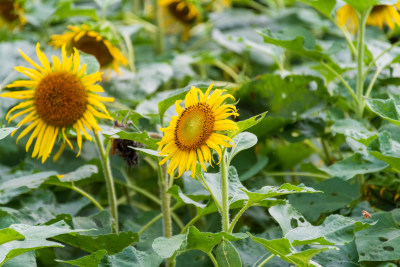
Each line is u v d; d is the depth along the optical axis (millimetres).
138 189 2619
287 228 2023
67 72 2152
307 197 2402
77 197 2537
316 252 1879
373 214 2201
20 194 2424
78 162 2666
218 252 1943
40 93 2143
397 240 2109
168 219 2240
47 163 2633
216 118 1945
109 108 2785
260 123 2525
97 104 2143
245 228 2211
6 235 1894
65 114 2131
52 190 2533
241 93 2705
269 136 2619
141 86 2855
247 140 2072
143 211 2652
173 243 1915
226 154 2049
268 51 2822
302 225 2047
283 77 2715
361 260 2061
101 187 2719
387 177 2391
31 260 2008
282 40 2426
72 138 2703
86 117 2143
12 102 2689
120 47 2885
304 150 2725
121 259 2008
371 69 2723
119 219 2588
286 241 1890
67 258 2379
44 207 2289
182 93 2125
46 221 2248
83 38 2602
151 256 2020
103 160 2330
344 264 2051
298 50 2461
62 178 2301
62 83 2133
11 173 2527
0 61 2816
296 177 2799
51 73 2152
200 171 2016
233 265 1936
